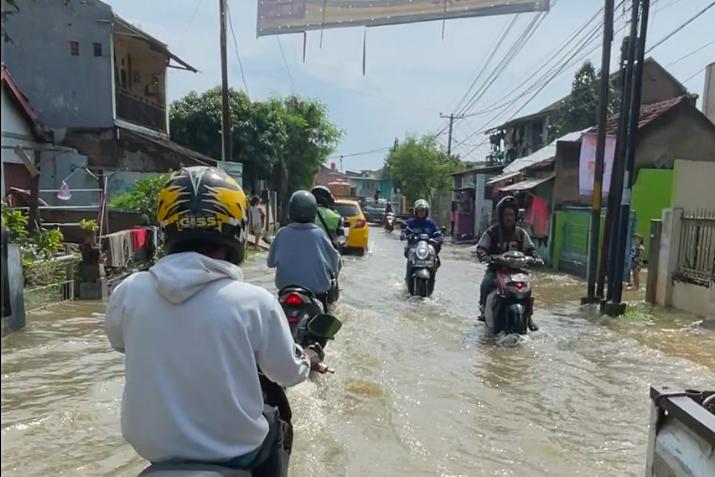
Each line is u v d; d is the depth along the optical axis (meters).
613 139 11.62
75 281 8.45
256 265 13.38
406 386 4.94
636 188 14.86
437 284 11.58
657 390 2.47
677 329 7.56
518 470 3.47
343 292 9.98
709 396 2.45
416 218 10.18
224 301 1.73
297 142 29.56
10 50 17.02
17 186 14.12
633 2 8.21
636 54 8.30
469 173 29.39
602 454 3.72
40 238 7.98
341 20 5.43
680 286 8.94
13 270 6.39
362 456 3.58
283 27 5.57
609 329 7.50
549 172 17.22
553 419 4.30
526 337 6.70
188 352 1.69
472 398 4.71
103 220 10.98
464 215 28.64
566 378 5.29
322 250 5.22
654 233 9.55
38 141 15.12
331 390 4.75
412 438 3.87
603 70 9.38
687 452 2.20
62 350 5.77
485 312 6.98
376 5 5.29
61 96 17.42
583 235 14.09
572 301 10.02
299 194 5.35
